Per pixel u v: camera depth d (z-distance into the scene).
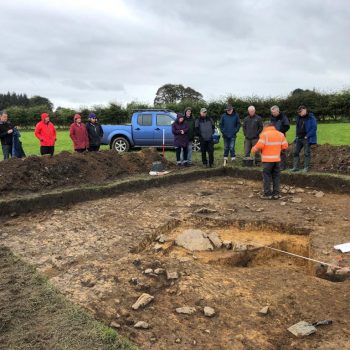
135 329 4.23
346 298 4.94
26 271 5.52
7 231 7.35
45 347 3.84
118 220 8.01
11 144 11.84
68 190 9.41
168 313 4.56
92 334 4.02
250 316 4.55
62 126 35.38
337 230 7.30
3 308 4.52
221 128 12.84
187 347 3.96
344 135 19.19
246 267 6.55
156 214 8.47
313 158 12.33
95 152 11.85
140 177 11.35
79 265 5.74
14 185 9.33
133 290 5.04
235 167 12.47
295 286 5.28
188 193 10.41
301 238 7.38
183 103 30.23
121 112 32.19
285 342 4.09
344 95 27.09
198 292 5.04
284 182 11.36
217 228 8.04
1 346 3.87
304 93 28.44
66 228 7.49
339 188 10.23
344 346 3.98
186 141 12.63
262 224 7.94
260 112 28.75
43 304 4.61
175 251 6.77
